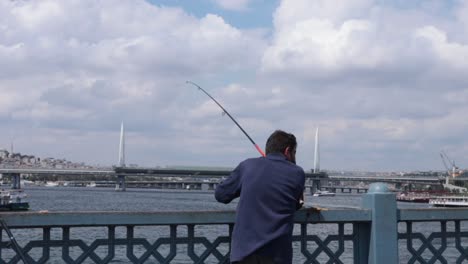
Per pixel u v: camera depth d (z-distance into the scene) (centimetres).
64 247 426
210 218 460
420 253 541
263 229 396
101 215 427
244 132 576
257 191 403
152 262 660
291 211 404
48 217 414
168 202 12556
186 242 461
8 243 415
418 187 17588
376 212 514
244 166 418
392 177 15575
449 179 15900
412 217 528
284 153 426
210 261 979
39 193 17700
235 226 409
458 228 557
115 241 439
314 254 503
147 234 1811
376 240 512
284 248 397
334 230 2219
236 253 400
